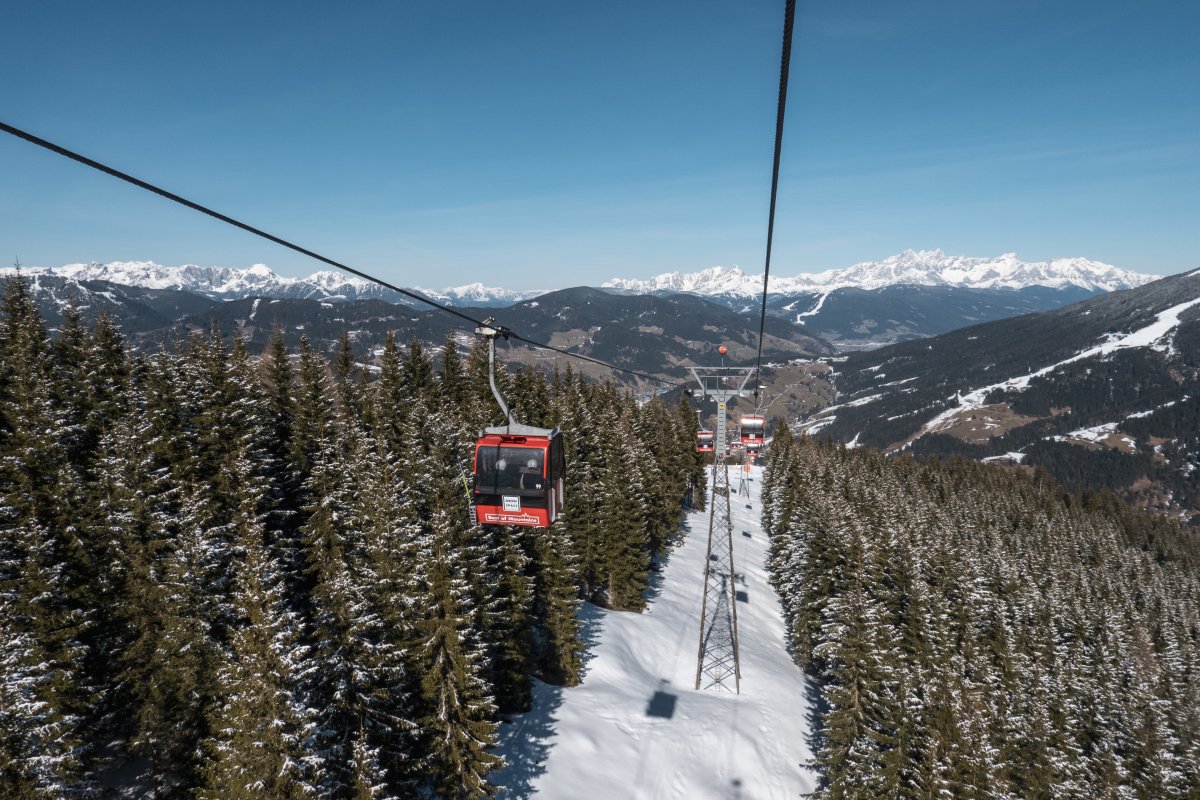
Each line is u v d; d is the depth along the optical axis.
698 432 106.31
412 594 30.92
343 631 25.98
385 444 44.28
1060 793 36.25
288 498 45.81
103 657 29.61
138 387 47.59
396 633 30.88
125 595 30.47
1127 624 73.56
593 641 51.06
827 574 54.44
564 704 41.81
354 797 24.05
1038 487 163.50
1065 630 60.09
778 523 79.12
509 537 39.28
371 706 26.14
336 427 49.38
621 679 47.12
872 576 47.59
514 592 38.84
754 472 162.88
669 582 71.62
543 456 18.20
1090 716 45.94
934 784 30.34
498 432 18.67
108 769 29.19
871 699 35.75
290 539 38.28
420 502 37.38
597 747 38.25
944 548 56.81
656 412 96.19
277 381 52.56
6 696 21.39
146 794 27.80
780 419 138.12
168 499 37.41
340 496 38.97
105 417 40.47
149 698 27.92
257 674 21.09
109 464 33.22
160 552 32.06
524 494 18.30
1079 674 50.28
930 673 38.22
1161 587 98.94
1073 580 81.38
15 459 31.64
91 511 31.52
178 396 42.56
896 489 101.25
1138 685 54.94
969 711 31.92
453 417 57.44
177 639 28.27
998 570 63.50
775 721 45.75
